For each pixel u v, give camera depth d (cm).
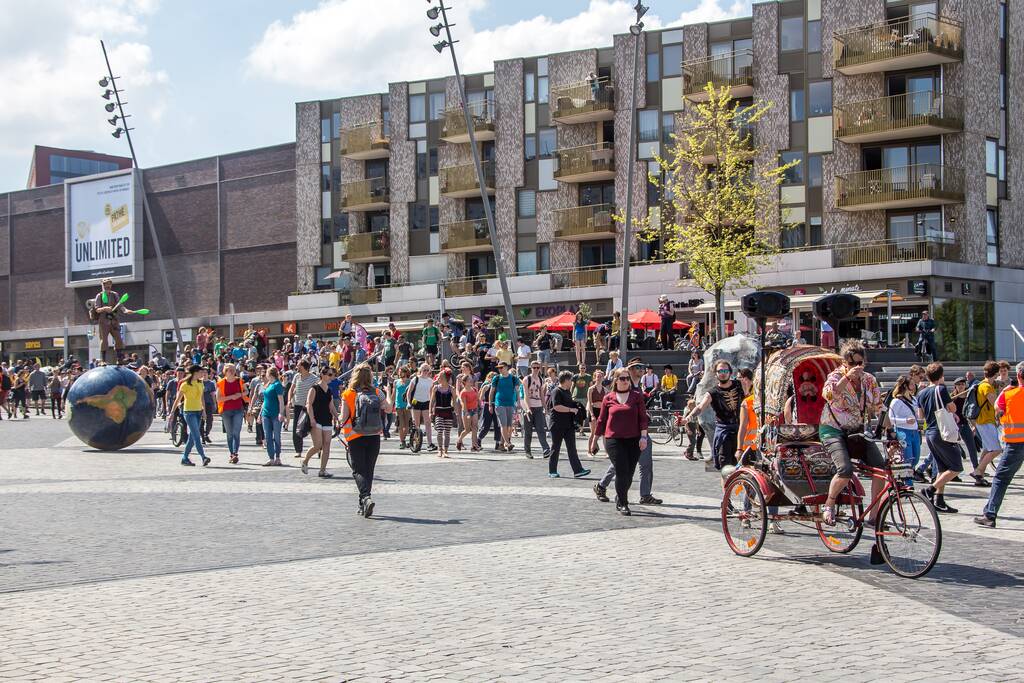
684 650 745
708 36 5188
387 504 1546
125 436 2606
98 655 739
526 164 5819
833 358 1121
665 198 5259
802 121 4903
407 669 699
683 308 5031
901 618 838
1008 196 4775
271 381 2191
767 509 1123
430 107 6184
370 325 5391
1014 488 1727
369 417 1411
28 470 2116
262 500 1597
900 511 1022
